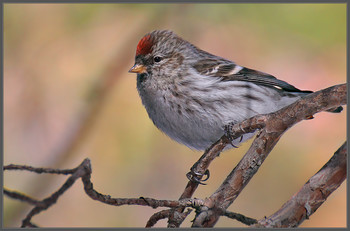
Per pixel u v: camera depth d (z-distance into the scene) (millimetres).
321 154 11055
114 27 12406
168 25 11906
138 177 11547
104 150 11688
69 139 11570
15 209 9844
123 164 11617
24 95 11938
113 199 4785
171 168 11594
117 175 11516
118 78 12164
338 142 11023
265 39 11359
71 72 12203
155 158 11711
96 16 12211
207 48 11633
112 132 11828
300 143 11250
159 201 5152
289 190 11031
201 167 6508
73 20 12188
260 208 11016
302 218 4918
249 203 11070
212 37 11680
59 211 11102
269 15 11031
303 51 11203
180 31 11797
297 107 5180
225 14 11352
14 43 12078
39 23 12141
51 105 11953
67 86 12094
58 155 11422
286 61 11266
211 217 5266
